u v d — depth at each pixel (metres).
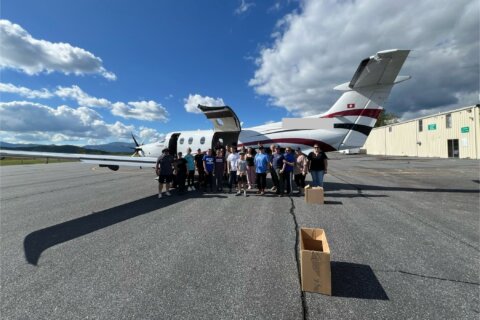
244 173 7.63
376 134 37.69
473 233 4.06
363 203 6.31
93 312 2.19
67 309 2.24
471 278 2.69
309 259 2.45
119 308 2.24
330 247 3.52
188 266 3.02
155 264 3.08
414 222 4.68
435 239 3.80
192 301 2.32
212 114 9.38
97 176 14.41
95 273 2.89
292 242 3.74
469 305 2.24
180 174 7.91
